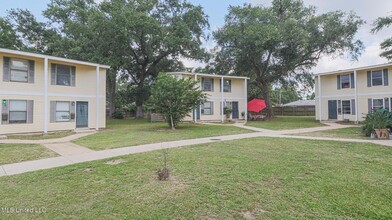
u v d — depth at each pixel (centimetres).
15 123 1287
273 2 2547
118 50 2311
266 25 2322
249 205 369
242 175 507
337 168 564
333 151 765
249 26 2314
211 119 2331
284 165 588
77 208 360
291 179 484
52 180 485
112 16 2230
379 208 361
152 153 733
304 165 589
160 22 2508
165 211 350
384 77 1853
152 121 2198
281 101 5941
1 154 752
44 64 1374
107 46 2269
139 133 1269
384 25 1827
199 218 331
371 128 1123
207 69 2772
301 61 2517
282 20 2492
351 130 1411
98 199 391
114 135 1211
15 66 1295
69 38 2402
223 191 421
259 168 559
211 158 662
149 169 555
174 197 396
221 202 378
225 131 1373
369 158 667
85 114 1569
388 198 396
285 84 2778
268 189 432
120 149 817
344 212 348
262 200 386
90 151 794
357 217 335
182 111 1490
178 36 2428
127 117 3048
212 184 454
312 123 1981
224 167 568
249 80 2817
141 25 2194
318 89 2269
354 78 1981
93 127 1592
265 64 2605
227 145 880
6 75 1263
